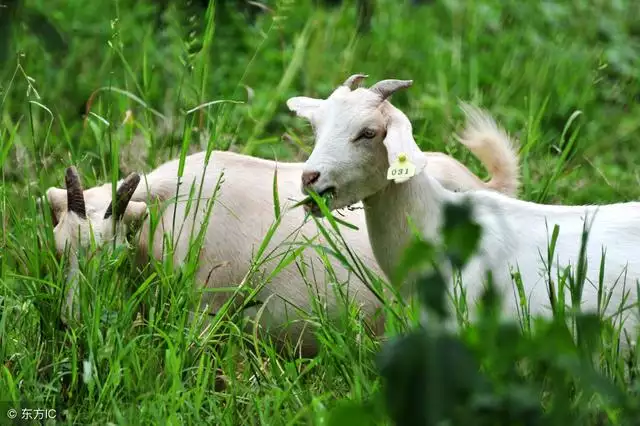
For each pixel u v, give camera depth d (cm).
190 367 855
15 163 1234
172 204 991
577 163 1385
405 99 1533
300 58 1342
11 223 1073
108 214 934
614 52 1659
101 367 844
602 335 779
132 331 900
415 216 910
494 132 1049
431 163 1030
